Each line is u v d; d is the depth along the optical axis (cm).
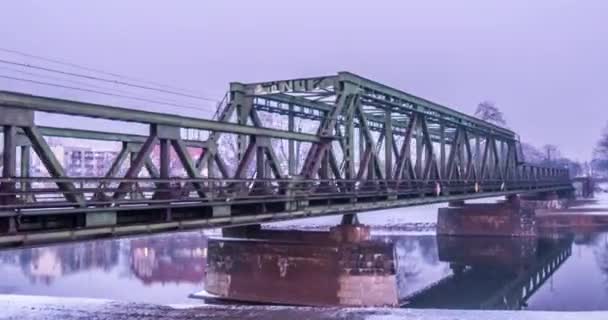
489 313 1494
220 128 1992
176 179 1731
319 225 7556
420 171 4300
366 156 3347
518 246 6519
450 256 6019
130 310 1584
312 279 2945
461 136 5428
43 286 4231
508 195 7112
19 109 1298
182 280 4484
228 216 2006
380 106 3888
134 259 5575
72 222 1459
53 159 1365
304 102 3988
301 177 2723
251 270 3100
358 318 1451
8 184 1291
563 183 10575
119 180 1509
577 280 4716
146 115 1645
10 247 1291
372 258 2900
